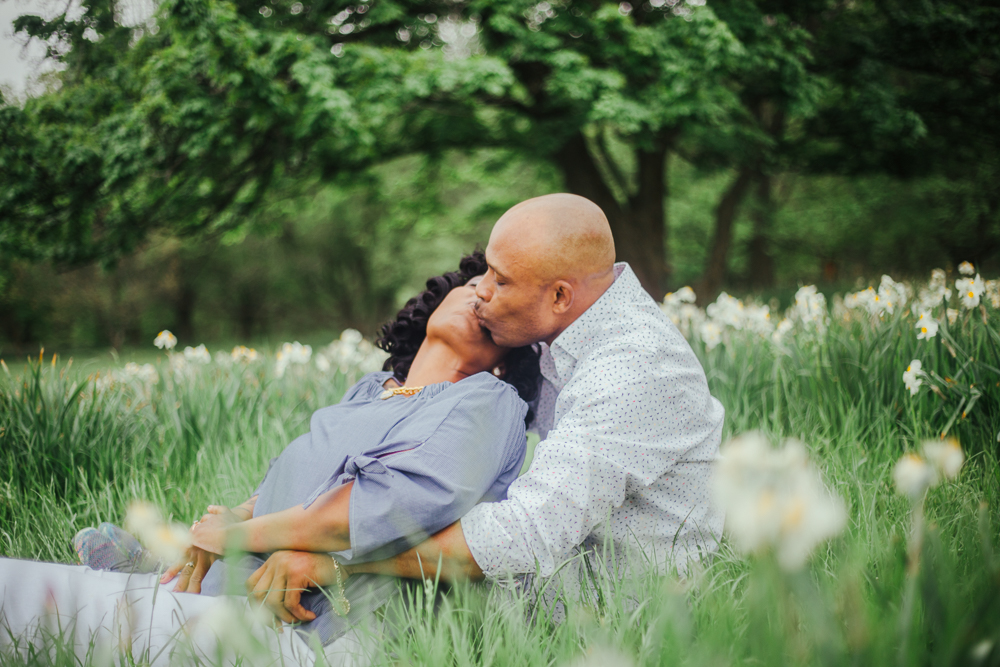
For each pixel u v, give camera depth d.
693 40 8.15
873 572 1.29
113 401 2.91
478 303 1.65
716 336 3.27
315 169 10.36
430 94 8.57
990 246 14.14
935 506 1.74
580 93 8.27
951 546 1.46
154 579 1.49
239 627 1.06
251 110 7.61
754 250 16.09
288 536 1.36
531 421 1.88
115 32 6.12
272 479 1.58
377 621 1.36
